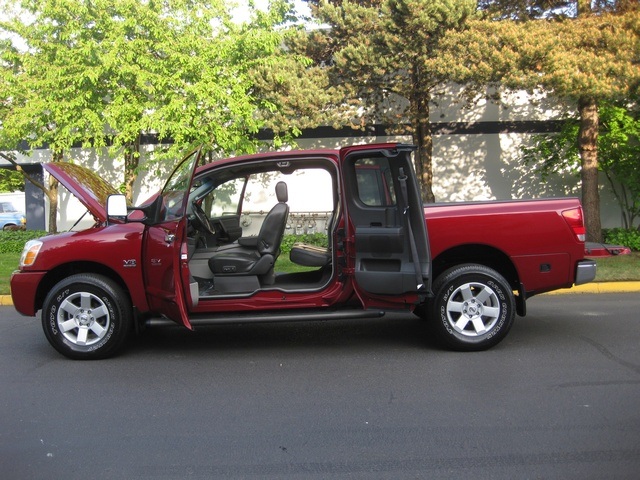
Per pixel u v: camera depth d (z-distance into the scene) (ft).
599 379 17.83
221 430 14.66
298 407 16.10
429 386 17.49
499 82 41.88
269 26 41.29
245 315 20.56
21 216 87.81
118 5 39.04
